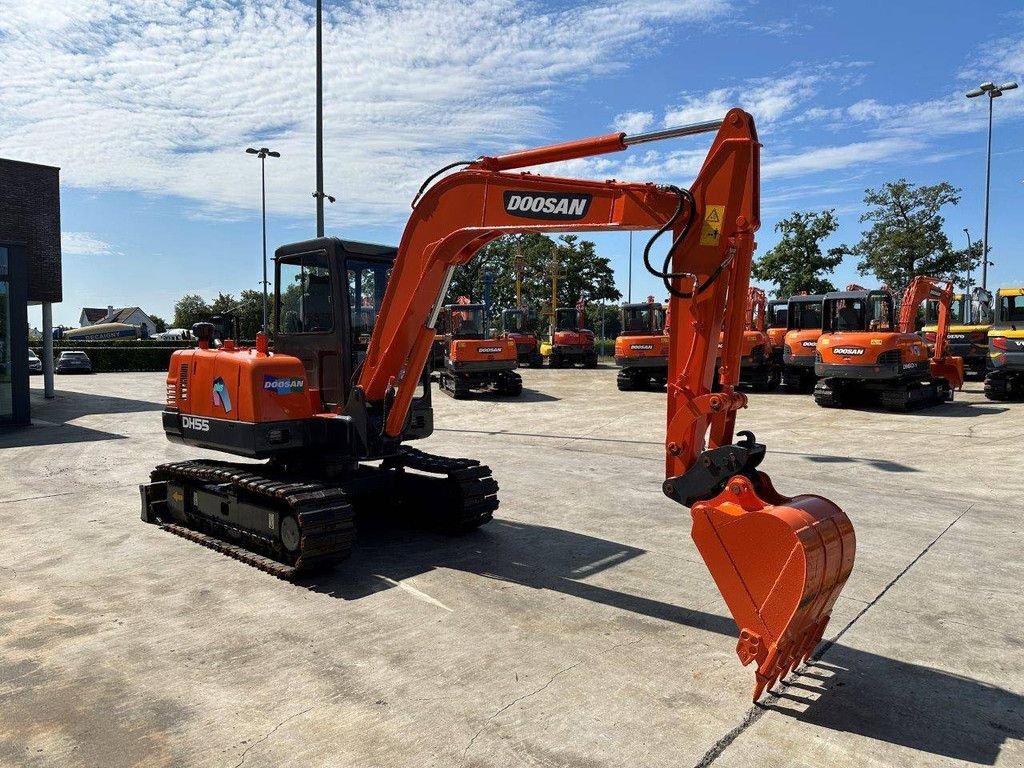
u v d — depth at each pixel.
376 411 6.23
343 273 6.29
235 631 4.69
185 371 6.86
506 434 13.79
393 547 6.49
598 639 4.54
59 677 4.07
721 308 4.15
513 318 33.75
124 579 5.71
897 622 4.80
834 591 3.81
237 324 6.99
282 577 5.66
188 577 5.75
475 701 3.78
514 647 4.43
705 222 4.14
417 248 5.67
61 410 18.11
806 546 3.52
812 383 20.44
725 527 3.76
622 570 5.84
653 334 22.47
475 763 3.23
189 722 3.59
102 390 23.97
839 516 3.86
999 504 7.96
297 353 6.69
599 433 13.79
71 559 6.23
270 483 5.86
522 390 22.27
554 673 4.09
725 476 3.98
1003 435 12.48
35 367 35.00
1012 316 16.75
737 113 4.02
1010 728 3.55
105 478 9.87
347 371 6.30
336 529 5.59
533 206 4.94
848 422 14.58
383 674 4.08
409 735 3.46
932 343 22.70
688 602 5.16
